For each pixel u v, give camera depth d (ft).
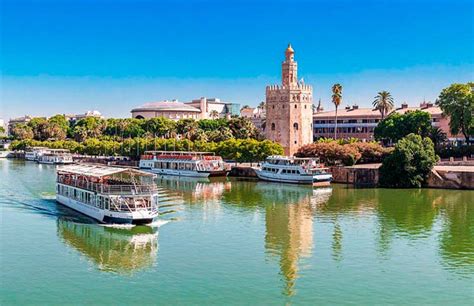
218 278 179.22
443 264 195.42
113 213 251.80
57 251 211.41
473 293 167.12
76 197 289.12
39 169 591.37
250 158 517.96
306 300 160.76
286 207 313.53
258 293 166.09
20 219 269.23
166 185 434.71
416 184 393.91
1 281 176.45
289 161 453.99
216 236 236.63
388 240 229.25
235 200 343.87
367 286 172.55
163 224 261.03
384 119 628.28
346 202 331.36
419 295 165.27
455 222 265.34
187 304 157.48
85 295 164.66
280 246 219.20
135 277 180.55
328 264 195.00
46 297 163.02
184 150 615.57
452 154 489.26
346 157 451.12
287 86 579.48
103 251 211.82
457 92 483.51
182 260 199.52
